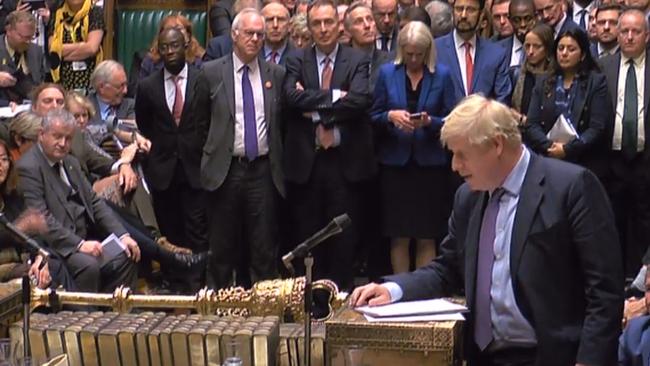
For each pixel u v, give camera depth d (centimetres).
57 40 780
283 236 646
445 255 355
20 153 592
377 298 345
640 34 620
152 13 839
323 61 621
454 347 323
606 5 671
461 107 323
